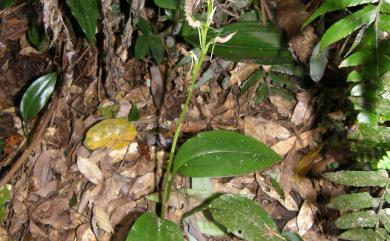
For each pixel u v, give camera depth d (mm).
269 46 396
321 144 401
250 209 316
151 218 302
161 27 463
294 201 382
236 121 437
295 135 418
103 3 337
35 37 469
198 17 398
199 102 450
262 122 429
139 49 413
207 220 358
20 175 412
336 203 284
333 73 421
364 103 257
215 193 373
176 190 375
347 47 398
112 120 422
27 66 492
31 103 406
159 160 408
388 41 238
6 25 517
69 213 385
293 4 415
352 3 235
